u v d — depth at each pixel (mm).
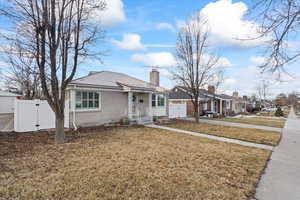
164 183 4098
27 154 6164
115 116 14516
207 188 3918
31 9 7238
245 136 10586
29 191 3650
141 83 17906
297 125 17281
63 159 5660
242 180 4371
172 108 23406
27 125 10289
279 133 12117
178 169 4969
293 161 6012
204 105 28406
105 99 13852
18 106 10031
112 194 3570
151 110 16875
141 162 5473
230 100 38125
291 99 68312
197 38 16703
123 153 6398
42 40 7438
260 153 6879
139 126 14000
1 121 14523
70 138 8969
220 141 9070
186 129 12945
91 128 12164
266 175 4754
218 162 5648
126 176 4426
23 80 18062
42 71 7617
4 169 4801
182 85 18578
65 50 8039
